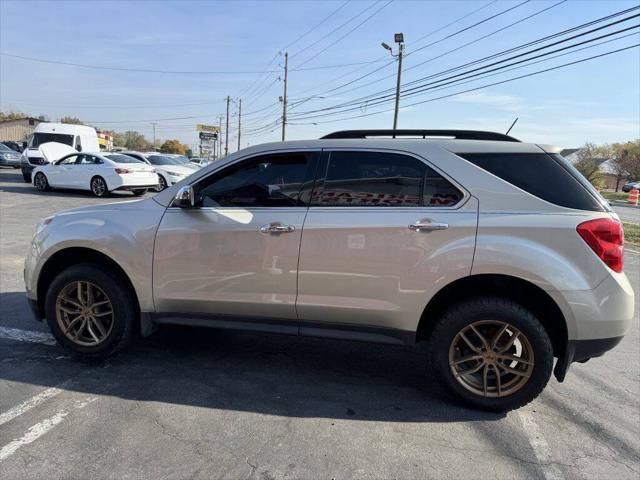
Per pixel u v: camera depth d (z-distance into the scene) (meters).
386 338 3.53
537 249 3.20
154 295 3.82
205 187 3.78
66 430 3.04
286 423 3.22
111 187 16.47
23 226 10.53
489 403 3.41
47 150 21.84
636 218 21.94
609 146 79.94
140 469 2.69
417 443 3.04
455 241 3.29
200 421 3.20
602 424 3.35
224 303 3.71
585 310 3.17
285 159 3.66
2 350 4.21
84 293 3.98
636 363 4.46
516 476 2.75
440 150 3.45
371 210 3.46
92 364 4.01
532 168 3.36
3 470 2.64
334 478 2.67
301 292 3.56
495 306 3.30
